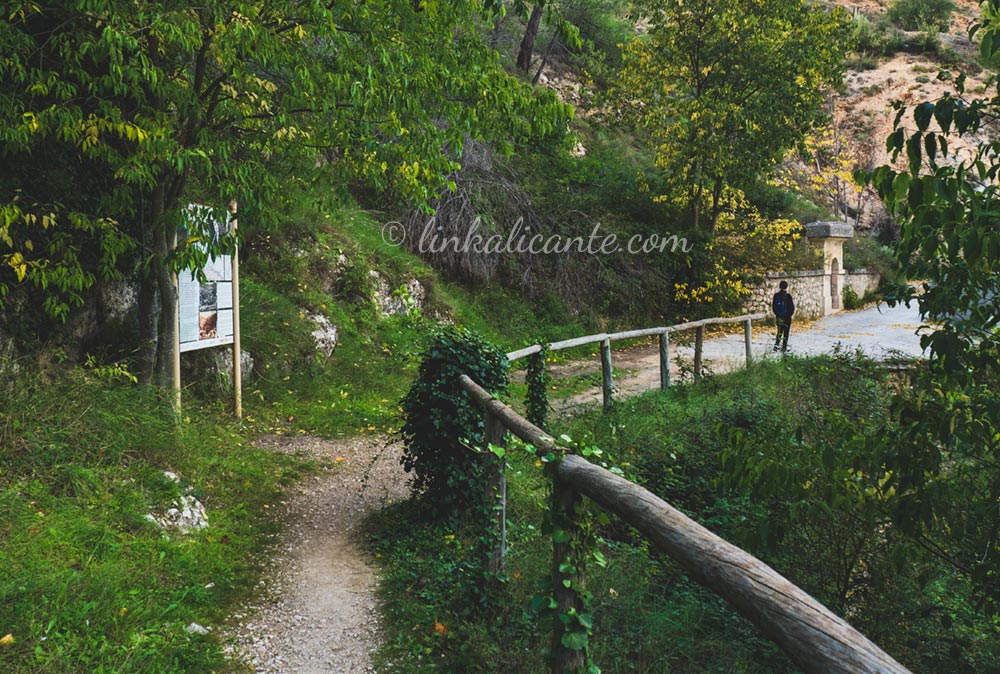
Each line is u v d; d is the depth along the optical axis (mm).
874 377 9336
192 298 7207
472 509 5504
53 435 5105
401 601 4445
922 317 3154
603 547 5066
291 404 8789
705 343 16391
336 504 6211
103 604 3801
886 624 4582
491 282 16000
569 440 3121
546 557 4879
